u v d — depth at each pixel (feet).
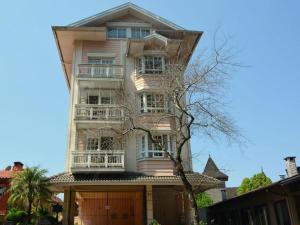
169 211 76.18
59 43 86.17
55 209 89.66
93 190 74.74
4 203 100.32
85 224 84.48
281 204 56.95
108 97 80.64
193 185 66.44
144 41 80.53
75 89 79.15
